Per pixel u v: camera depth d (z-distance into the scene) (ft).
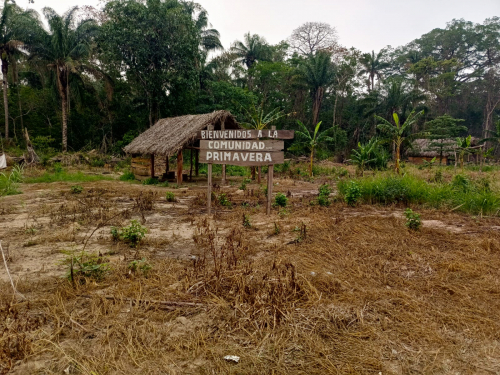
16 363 9.04
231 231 21.91
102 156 88.07
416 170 65.21
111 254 17.49
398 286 13.58
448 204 29.81
